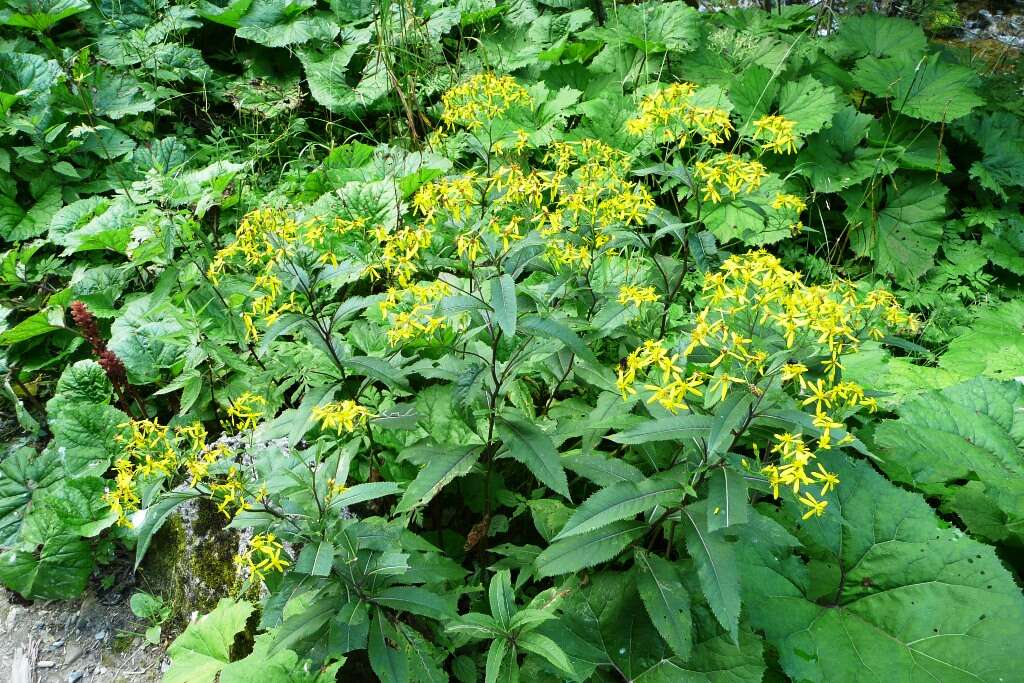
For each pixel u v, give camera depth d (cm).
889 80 551
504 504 296
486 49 616
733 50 579
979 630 237
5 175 501
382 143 542
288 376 320
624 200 288
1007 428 307
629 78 582
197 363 339
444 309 221
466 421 252
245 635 287
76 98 542
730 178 276
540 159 525
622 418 248
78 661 312
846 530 267
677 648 214
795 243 527
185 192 441
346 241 427
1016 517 285
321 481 233
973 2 825
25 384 428
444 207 268
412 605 217
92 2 627
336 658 265
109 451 359
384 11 556
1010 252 505
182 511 323
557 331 218
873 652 240
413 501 229
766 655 251
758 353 200
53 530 332
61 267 459
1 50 567
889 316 253
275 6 640
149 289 446
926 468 304
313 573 201
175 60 602
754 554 259
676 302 393
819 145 524
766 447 245
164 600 329
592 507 207
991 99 609
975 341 397
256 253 292
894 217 512
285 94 601
